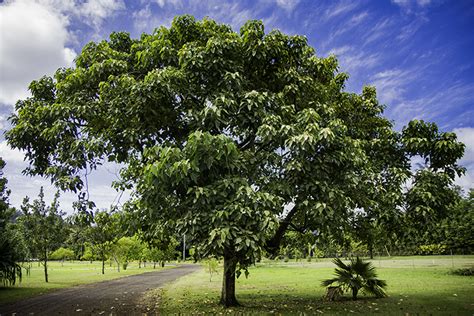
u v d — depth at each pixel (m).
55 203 21.30
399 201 9.78
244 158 8.77
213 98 8.54
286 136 8.19
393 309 9.05
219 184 7.20
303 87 9.71
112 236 30.44
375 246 11.71
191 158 6.70
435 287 14.48
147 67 9.84
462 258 44.81
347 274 11.22
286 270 32.25
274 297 12.68
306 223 9.90
